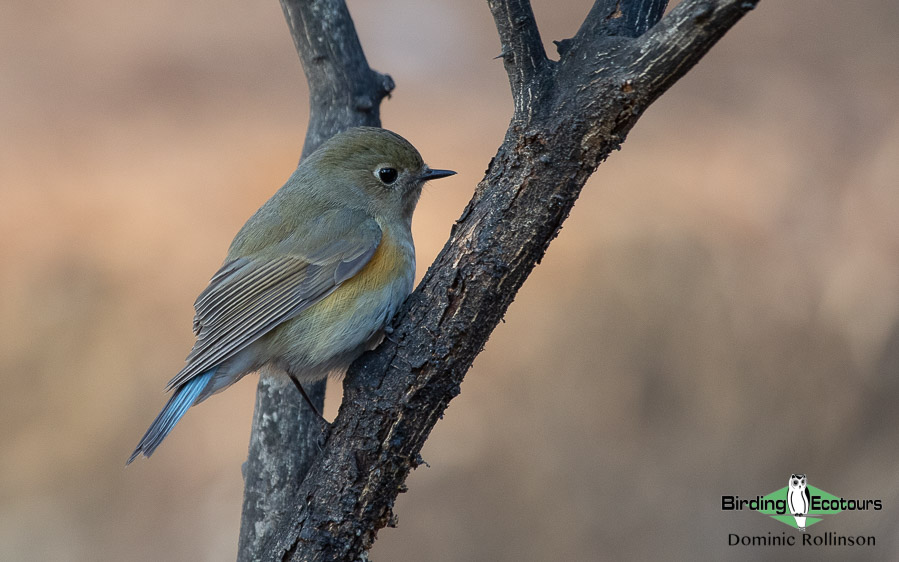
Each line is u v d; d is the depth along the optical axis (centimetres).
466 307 583
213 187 1611
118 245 1485
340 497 593
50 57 2011
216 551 1144
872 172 1558
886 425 1173
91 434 1249
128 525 1173
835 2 2138
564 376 1274
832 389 1218
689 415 1238
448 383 594
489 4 558
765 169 1619
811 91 1856
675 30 518
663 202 1535
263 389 730
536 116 560
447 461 1199
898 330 1213
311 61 781
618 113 545
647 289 1347
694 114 1839
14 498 1180
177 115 1869
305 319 736
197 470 1222
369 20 2177
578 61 559
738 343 1274
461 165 1656
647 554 1135
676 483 1178
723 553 1120
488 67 2067
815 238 1442
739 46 2044
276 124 1825
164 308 1376
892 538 1081
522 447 1212
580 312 1331
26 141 1748
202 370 722
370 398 594
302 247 746
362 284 745
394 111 1870
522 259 577
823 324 1272
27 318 1359
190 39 2105
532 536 1152
